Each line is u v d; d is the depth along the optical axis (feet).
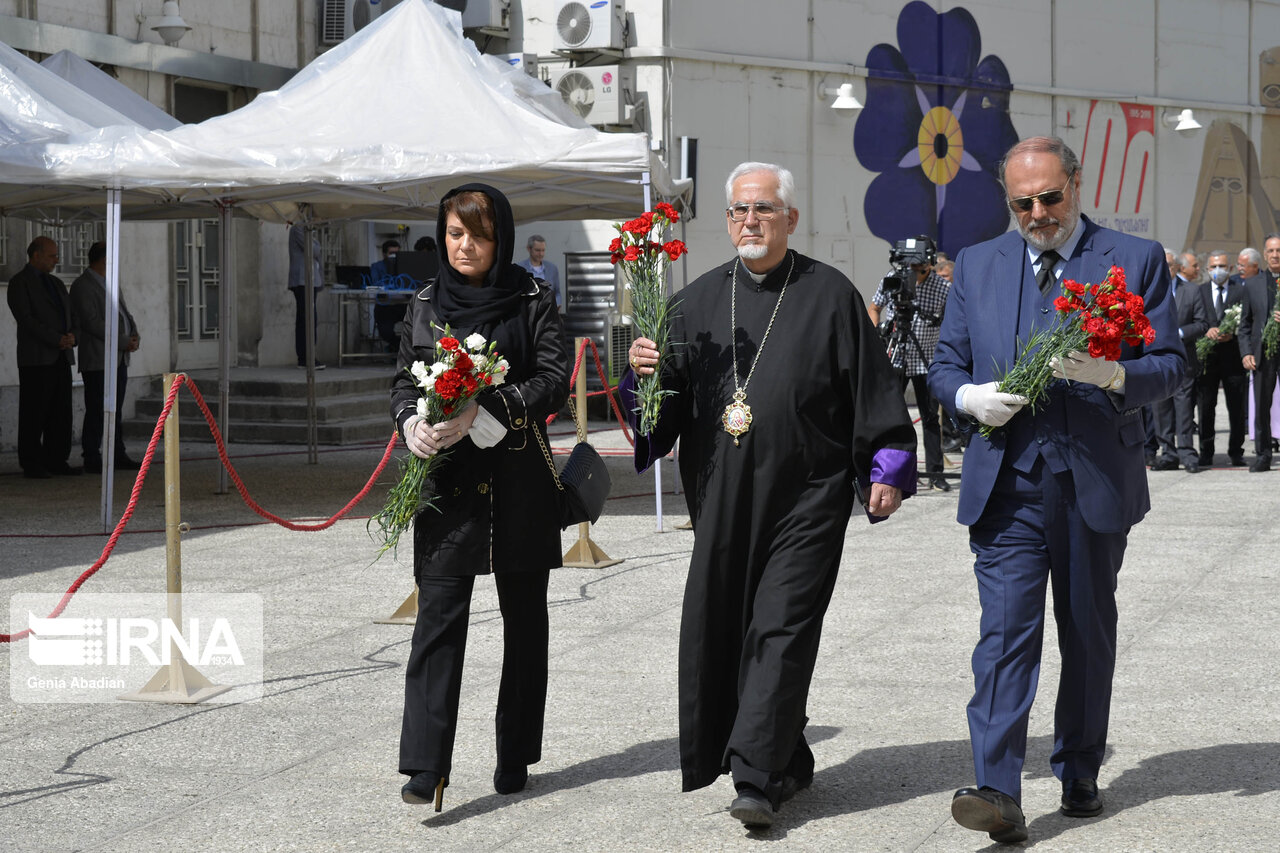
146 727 17.67
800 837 13.73
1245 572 26.55
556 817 14.42
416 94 34.86
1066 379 13.44
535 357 14.93
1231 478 40.55
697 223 59.62
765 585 13.92
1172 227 78.38
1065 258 13.85
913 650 21.09
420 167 31.81
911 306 38.14
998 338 13.80
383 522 14.52
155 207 43.21
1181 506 35.17
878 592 25.34
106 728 17.65
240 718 18.02
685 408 14.78
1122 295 12.84
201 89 56.95
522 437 14.66
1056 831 13.74
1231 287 43.42
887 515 14.07
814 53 62.69
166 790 15.35
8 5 47.37
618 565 28.17
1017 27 69.87
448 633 14.48
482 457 14.55
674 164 58.34
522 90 37.22
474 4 59.21
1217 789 14.83
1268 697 18.22
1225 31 79.92
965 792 13.06
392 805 14.83
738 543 14.20
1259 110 81.61
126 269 53.06
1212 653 20.56
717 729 14.34
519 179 35.35
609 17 57.31
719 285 14.74
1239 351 42.27
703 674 14.23
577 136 32.32
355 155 31.99
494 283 14.82
